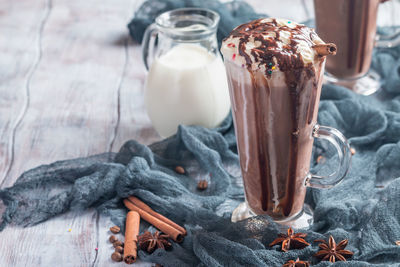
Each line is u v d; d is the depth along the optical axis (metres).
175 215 0.75
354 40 0.92
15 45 1.09
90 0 1.27
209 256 0.68
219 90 0.86
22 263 0.70
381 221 0.71
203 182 0.80
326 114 0.88
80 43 1.10
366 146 0.85
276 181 0.71
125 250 0.71
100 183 0.78
